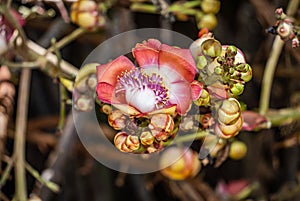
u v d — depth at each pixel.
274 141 1.29
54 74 1.00
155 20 1.32
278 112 1.06
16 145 1.08
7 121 1.14
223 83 0.80
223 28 1.36
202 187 1.26
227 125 0.81
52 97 1.38
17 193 1.05
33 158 1.35
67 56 1.34
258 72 1.31
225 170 1.34
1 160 1.11
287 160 1.32
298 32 0.90
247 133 1.30
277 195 1.23
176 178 0.99
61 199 1.29
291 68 1.27
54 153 1.18
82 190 1.30
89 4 1.03
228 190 1.27
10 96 1.14
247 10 1.36
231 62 0.80
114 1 1.07
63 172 1.21
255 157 1.31
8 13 0.95
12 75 1.14
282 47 1.13
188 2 1.10
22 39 0.98
